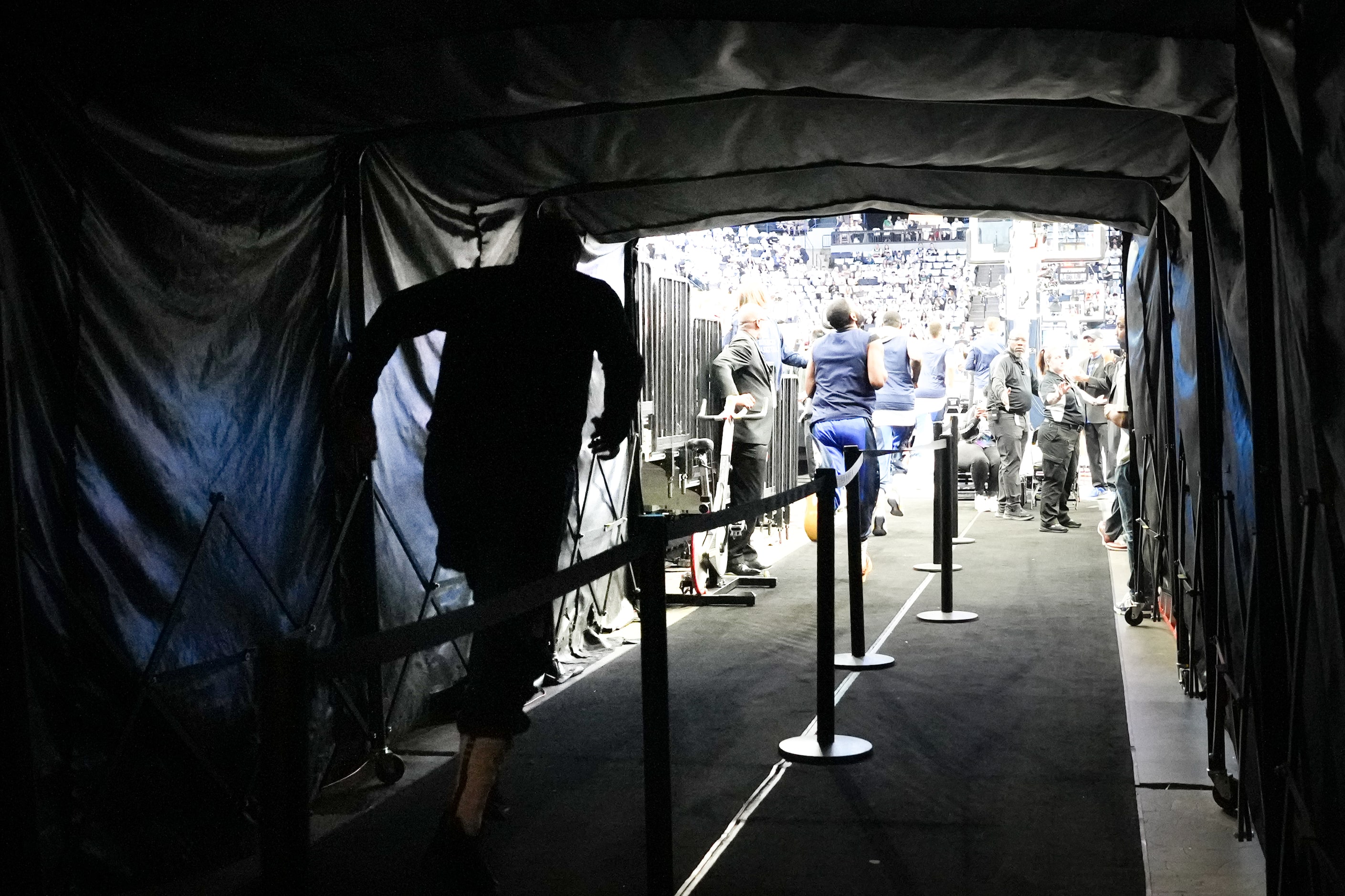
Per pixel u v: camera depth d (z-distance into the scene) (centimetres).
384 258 498
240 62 354
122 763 357
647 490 804
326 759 461
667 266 902
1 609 304
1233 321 361
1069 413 1228
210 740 390
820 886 358
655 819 324
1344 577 230
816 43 361
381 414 505
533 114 459
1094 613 798
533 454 381
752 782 457
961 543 1159
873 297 3119
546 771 478
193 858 380
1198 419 471
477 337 385
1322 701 260
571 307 390
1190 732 515
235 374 410
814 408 944
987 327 1583
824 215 638
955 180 596
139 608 364
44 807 329
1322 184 225
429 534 544
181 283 383
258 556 421
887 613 811
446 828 346
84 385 344
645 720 325
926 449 739
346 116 412
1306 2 231
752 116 486
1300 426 262
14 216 321
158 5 323
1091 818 414
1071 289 2503
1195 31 334
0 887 304
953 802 432
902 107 473
